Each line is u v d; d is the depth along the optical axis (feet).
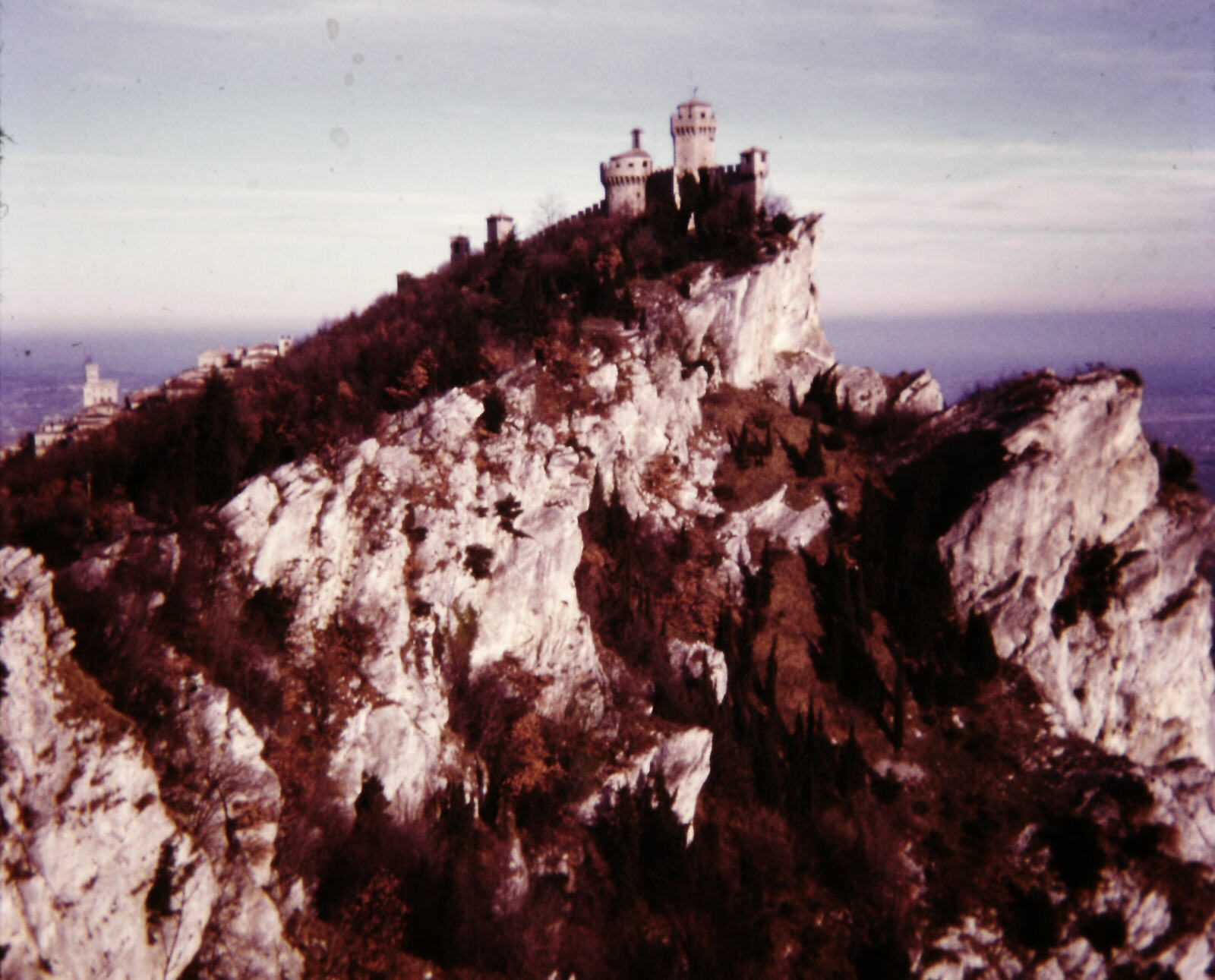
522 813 271.49
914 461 402.11
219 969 209.77
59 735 201.57
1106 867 298.56
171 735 224.74
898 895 288.10
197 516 272.51
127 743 208.74
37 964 186.09
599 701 301.02
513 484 318.45
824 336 474.49
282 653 263.90
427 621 285.02
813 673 340.18
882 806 309.83
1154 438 425.69
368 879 236.84
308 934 226.58
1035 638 357.20
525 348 368.68
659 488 366.02
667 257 429.38
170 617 246.06
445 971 231.50
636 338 390.01
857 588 355.56
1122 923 288.92
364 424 325.62
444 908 234.58
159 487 275.80
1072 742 333.42
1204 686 395.34
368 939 229.25
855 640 343.46
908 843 302.66
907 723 332.39
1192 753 386.32
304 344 458.50
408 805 259.19
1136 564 381.40
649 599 330.34
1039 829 307.58
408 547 294.46
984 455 387.55
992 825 307.78
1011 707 343.26
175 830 210.18
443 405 324.80
